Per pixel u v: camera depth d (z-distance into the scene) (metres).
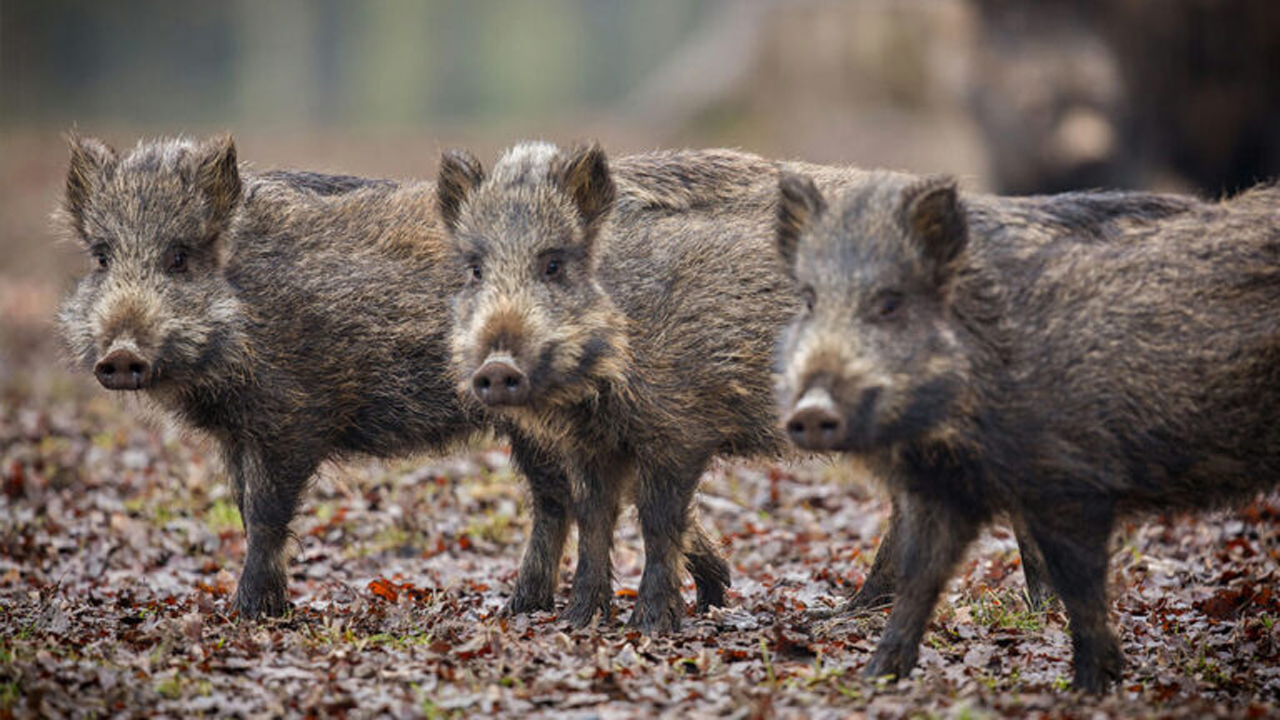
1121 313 12.41
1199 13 33.53
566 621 15.43
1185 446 12.52
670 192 15.65
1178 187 36.41
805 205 12.66
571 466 15.50
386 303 16.70
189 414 16.45
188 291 15.81
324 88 141.25
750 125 60.50
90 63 134.50
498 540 20.41
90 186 16.22
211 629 14.65
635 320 15.01
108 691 12.06
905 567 12.80
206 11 139.00
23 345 35.12
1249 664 13.60
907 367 11.77
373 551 19.78
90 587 17.94
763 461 15.86
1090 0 33.62
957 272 12.11
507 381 13.91
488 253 14.59
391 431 17.08
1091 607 12.45
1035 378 12.24
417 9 143.12
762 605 16.14
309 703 11.95
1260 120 34.81
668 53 143.38
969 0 34.59
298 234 16.66
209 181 16.02
